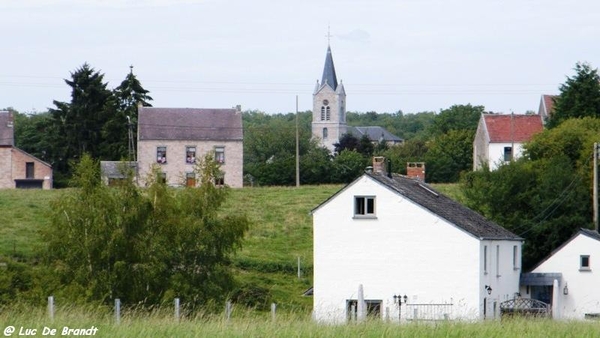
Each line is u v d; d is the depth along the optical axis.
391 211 106.25
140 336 54.31
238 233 94.06
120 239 88.06
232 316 72.06
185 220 91.81
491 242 108.31
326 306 101.75
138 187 93.94
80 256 88.19
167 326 57.72
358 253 106.75
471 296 104.00
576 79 187.88
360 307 93.38
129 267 88.06
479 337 57.00
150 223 91.62
